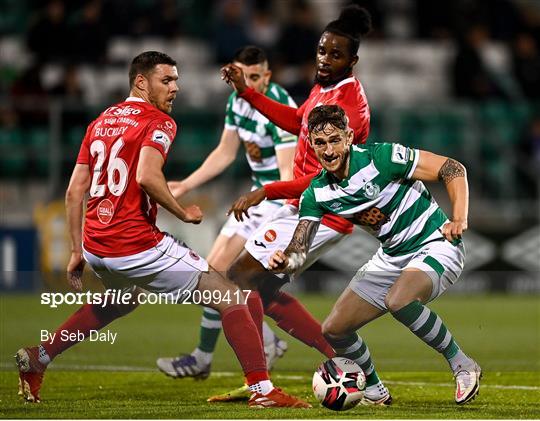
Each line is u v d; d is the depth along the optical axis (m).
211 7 63.00
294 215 24.33
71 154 48.44
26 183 50.22
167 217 47.62
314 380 20.47
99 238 21.48
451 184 20.53
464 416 20.02
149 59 22.06
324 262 50.00
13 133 50.12
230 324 21.58
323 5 67.00
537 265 51.97
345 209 21.42
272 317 24.78
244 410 20.66
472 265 51.69
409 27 65.69
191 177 27.73
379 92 63.00
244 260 24.31
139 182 20.73
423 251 21.88
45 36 56.03
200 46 61.91
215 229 48.38
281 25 59.97
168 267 21.58
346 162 20.86
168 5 60.53
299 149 24.73
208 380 26.42
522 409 21.36
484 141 51.50
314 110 20.66
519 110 53.12
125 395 23.59
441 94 63.19
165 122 21.19
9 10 62.47
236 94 27.36
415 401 23.03
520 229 51.81
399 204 21.56
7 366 26.61
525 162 51.97
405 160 20.78
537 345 34.41
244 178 49.38
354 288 22.44
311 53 56.41
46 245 47.84
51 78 56.28
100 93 56.09
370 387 22.36
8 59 59.38
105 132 21.42
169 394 23.94
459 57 56.38
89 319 22.33
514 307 46.34
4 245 47.84
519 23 65.06
